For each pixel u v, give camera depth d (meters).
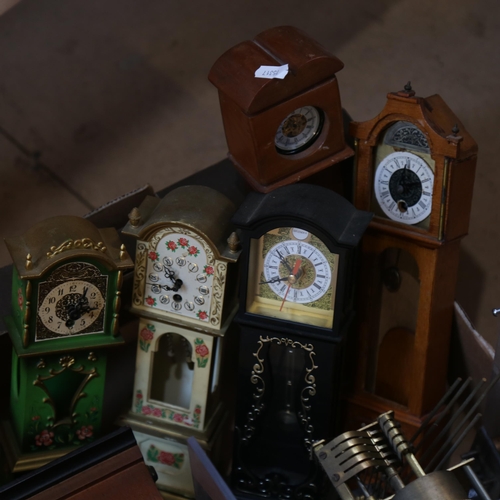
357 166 2.05
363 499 1.56
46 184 3.33
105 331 1.94
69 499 1.48
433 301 2.05
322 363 1.91
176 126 3.40
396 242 2.05
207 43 3.51
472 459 1.58
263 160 1.96
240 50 1.96
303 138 2.02
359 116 3.19
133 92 3.47
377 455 1.52
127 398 2.33
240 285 1.90
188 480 2.14
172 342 2.14
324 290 1.87
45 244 1.82
